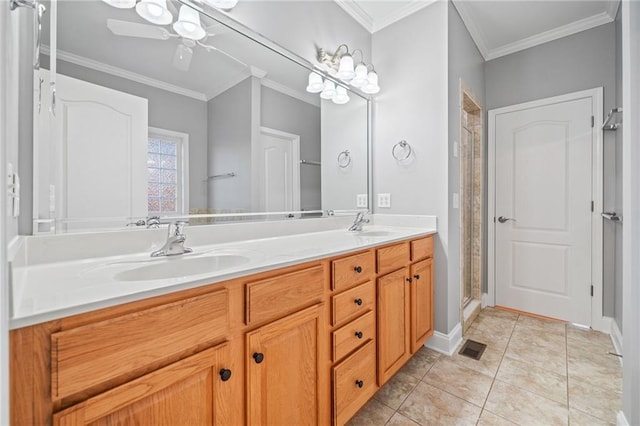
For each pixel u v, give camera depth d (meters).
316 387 1.07
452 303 2.04
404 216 2.17
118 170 1.08
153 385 0.64
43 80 0.91
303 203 1.83
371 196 2.35
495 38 2.62
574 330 2.29
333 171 2.02
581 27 2.40
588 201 2.38
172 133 1.23
